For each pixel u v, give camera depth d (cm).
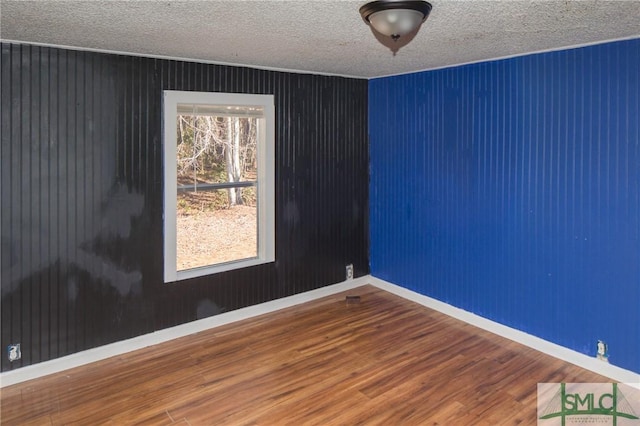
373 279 507
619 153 301
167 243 369
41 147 311
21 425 264
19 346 312
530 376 317
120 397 293
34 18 241
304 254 455
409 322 411
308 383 308
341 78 466
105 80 331
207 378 315
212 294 398
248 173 425
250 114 405
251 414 274
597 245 317
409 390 299
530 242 357
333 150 467
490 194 383
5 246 303
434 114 423
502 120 368
